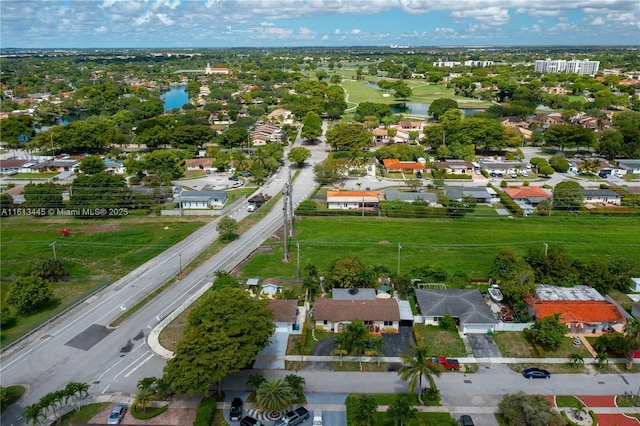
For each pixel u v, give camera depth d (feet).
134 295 301.43
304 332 254.68
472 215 433.07
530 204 450.71
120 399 213.46
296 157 584.40
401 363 238.27
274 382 200.44
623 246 367.86
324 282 306.96
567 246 367.86
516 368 234.17
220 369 200.13
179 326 268.21
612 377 228.02
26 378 227.20
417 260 346.13
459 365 234.17
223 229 379.14
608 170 549.95
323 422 200.03
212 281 317.63
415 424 195.93
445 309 269.64
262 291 296.71
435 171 546.26
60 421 200.44
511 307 286.25
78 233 397.19
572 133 625.41
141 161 557.33
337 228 406.62
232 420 199.72
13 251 362.74
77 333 262.47
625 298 297.94
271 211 448.24
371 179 543.80
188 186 522.88
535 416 190.80
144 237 390.01
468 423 195.11
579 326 261.03
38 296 278.67
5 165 566.77
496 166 562.66
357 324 236.02
